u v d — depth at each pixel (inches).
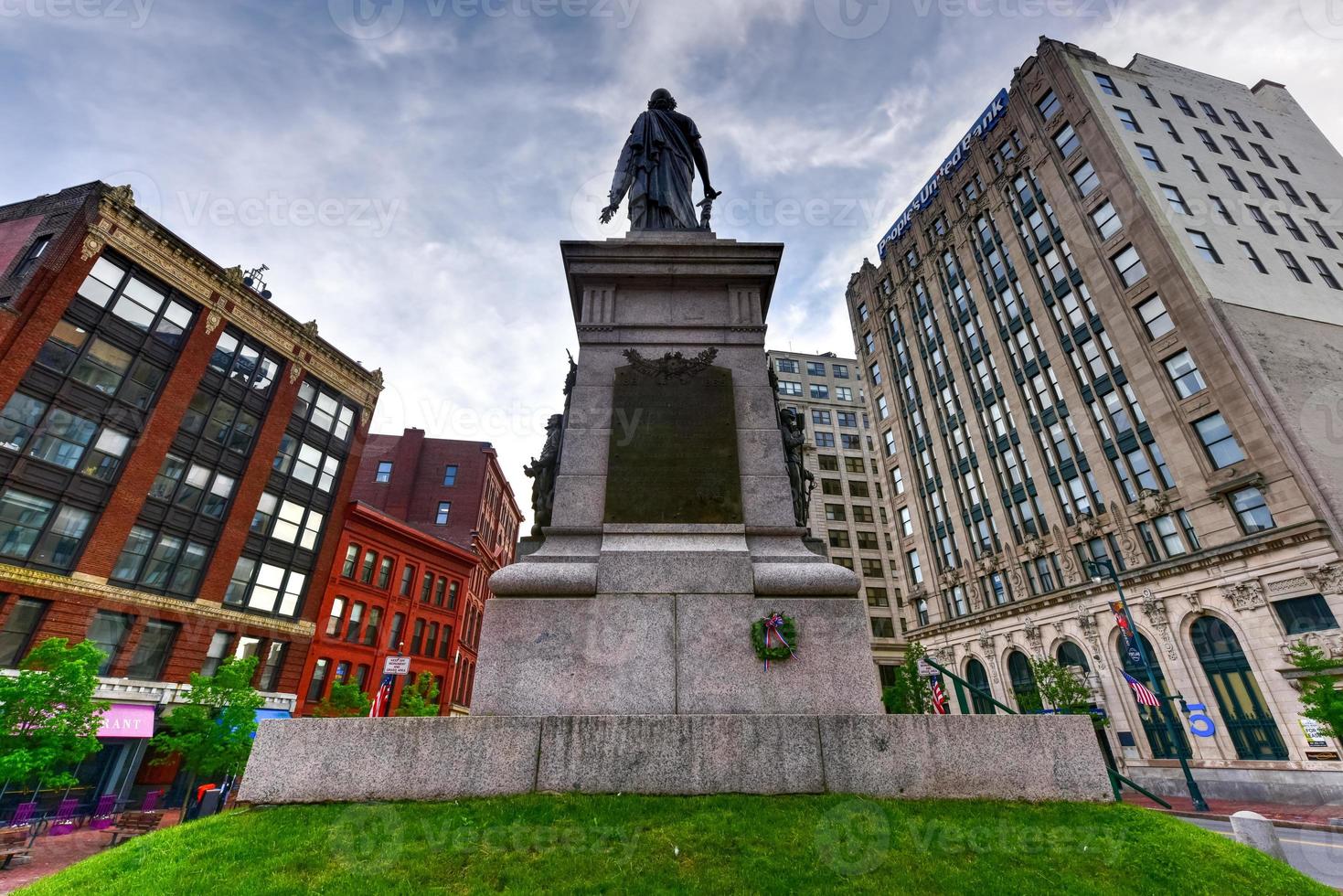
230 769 893.2
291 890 182.5
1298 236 1533.0
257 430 1376.7
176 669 1130.0
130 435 1143.6
